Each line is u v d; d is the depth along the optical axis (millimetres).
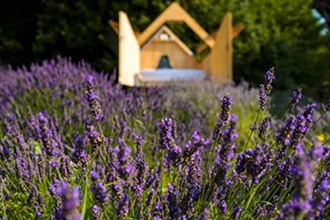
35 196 2047
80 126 3752
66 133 3617
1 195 2098
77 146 1997
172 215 1699
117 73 9344
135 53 8000
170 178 2285
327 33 11000
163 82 7730
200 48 9102
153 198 1944
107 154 2295
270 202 2002
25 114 4234
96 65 9727
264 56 9758
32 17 10797
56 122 3561
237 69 9656
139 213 1812
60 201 1833
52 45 10227
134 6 9906
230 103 1922
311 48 10672
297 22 10516
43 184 2223
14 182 2377
